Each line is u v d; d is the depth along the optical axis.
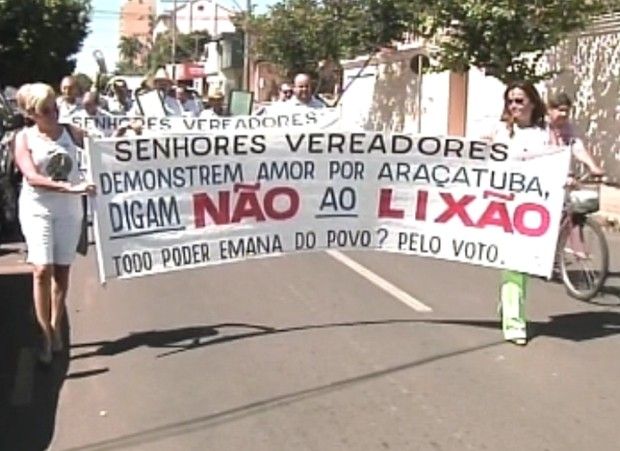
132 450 5.82
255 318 9.04
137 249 8.08
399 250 8.72
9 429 6.20
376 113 36.03
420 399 6.75
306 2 42.91
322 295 10.03
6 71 52.16
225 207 8.36
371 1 31.38
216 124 13.55
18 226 14.84
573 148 10.23
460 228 8.58
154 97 18.48
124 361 7.66
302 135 8.47
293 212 8.55
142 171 8.05
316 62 44.06
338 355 7.80
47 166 7.35
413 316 9.15
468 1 19.97
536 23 19.88
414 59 29.55
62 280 7.64
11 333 8.51
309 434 6.07
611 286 10.80
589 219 10.12
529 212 8.34
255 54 52.72
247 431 6.12
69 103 14.58
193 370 7.41
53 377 7.30
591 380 7.25
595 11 19.91
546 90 23.38
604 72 21.19
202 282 10.66
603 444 5.94
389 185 8.66
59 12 53.25
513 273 8.38
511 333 8.26
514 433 6.11
